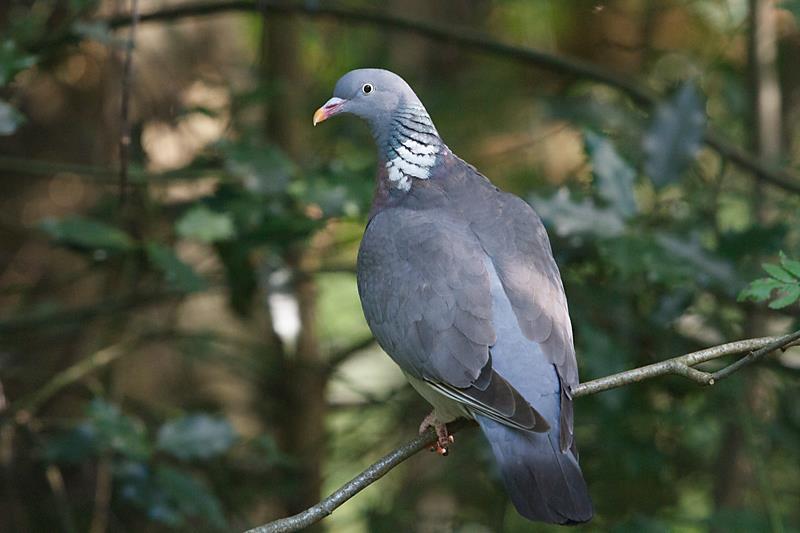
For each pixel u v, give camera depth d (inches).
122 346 444.8
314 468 523.5
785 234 381.4
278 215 423.2
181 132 520.4
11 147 505.0
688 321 473.7
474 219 320.8
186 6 460.8
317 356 529.0
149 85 513.7
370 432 544.1
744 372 433.4
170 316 527.8
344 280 595.8
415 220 322.0
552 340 299.1
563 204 379.6
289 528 277.6
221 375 529.0
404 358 307.6
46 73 498.9
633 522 390.3
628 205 384.2
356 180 420.8
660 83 568.4
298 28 533.6
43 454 404.5
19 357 498.0
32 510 481.4
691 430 492.1
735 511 389.4
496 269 308.2
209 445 402.3
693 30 573.9
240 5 458.9
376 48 600.4
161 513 404.2
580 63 476.7
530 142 551.8
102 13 516.4
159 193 522.0
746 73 526.0
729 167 529.0
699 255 380.5
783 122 571.5
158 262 394.0
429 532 516.4
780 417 441.1
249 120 541.6
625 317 417.7
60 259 513.0
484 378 290.5
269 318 551.2
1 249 509.7
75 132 507.2
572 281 422.0
